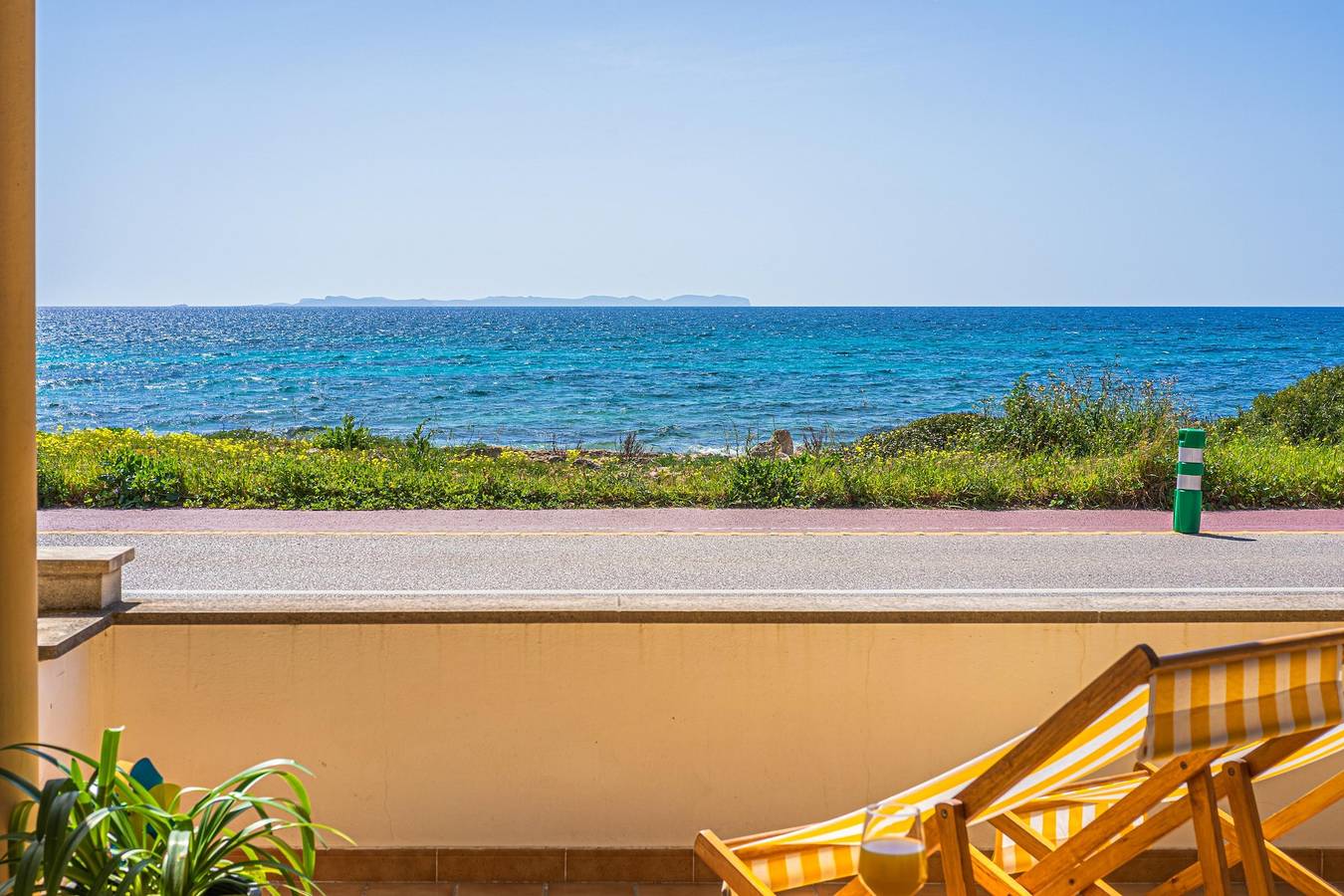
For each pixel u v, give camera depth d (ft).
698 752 17.76
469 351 289.33
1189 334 361.71
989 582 33.78
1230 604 18.11
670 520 47.14
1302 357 269.85
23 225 11.55
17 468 11.65
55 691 15.76
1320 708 10.44
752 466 53.11
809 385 205.36
